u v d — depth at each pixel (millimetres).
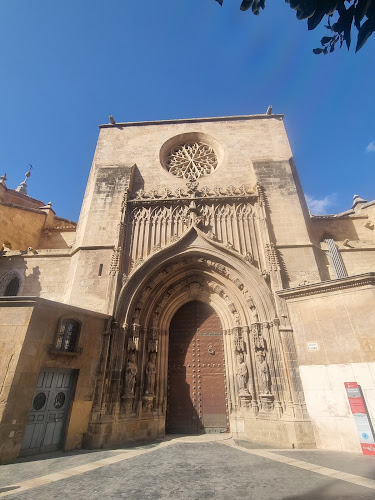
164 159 22734
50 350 11141
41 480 6977
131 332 14461
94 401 12289
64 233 24500
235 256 16000
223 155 21750
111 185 19656
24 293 16750
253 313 14594
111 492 6016
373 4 2160
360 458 9109
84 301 15055
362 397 10555
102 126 23859
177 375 15688
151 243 17219
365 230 22328
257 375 13672
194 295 17047
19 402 9648
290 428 11477
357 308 11617
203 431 14273
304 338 12664
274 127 22891
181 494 5852
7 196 28125
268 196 18391
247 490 6027
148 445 11875
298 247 16234
